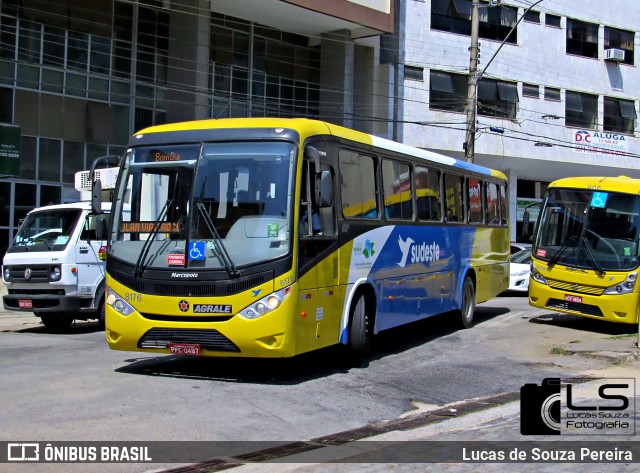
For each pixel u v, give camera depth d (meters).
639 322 12.30
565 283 14.53
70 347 12.04
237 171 8.91
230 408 8.00
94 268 13.80
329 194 8.95
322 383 9.45
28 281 13.48
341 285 9.81
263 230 8.66
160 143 9.31
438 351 12.27
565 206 14.89
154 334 8.88
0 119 23.59
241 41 29.28
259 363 10.53
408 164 12.23
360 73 32.59
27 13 24.08
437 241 13.27
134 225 9.16
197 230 8.82
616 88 39.75
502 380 10.06
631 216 14.06
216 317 8.62
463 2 34.53
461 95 34.47
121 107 26.41
